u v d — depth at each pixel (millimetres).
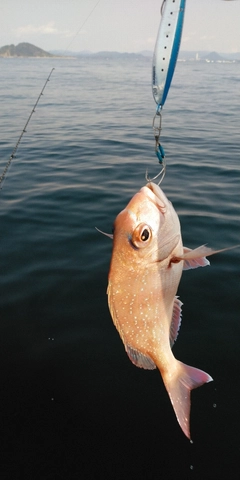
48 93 3268
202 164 1269
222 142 1613
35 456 385
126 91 3545
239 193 996
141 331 243
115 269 237
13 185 1082
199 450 385
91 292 616
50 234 794
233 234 774
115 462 377
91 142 1603
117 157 1366
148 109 2520
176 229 254
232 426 406
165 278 249
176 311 271
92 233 795
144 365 243
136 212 238
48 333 538
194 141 1635
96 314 570
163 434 402
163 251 244
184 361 483
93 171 1199
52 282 640
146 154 1407
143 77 5426
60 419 422
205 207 904
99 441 398
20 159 1350
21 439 402
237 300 584
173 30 279
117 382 462
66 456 384
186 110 2492
